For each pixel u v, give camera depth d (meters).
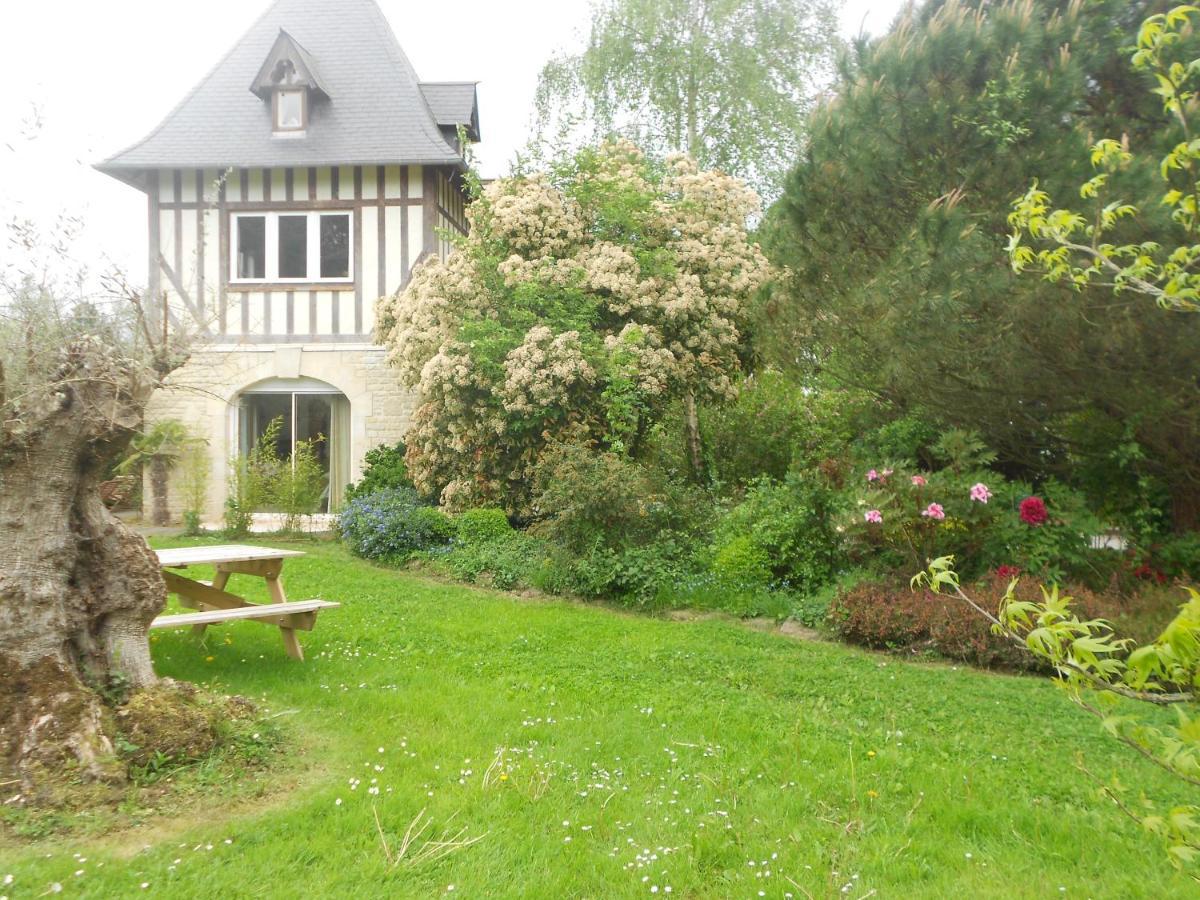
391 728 4.82
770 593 8.70
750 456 12.20
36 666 3.91
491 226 12.32
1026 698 6.03
